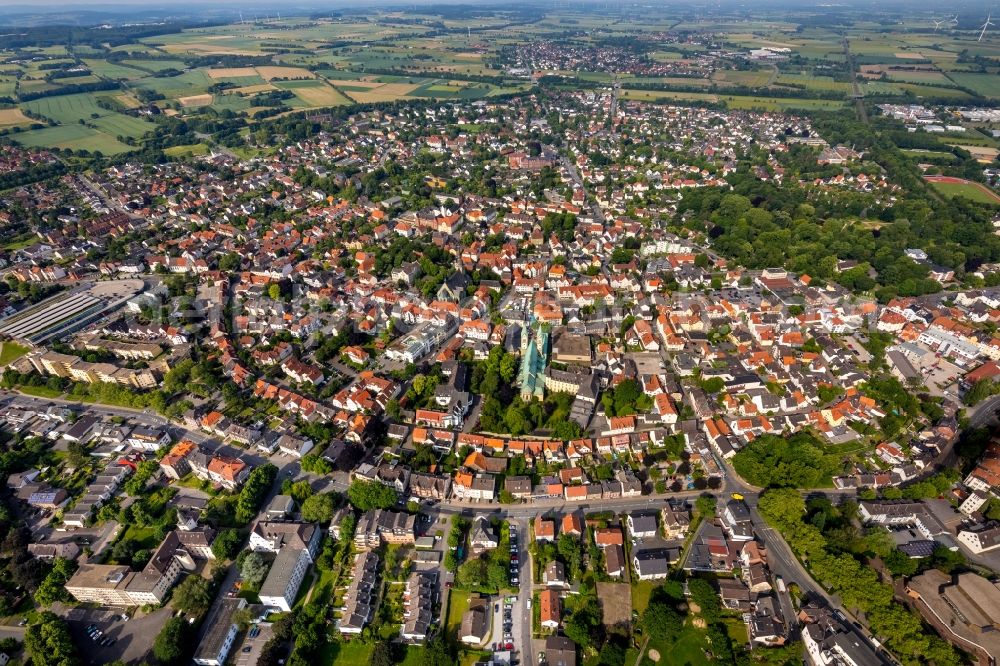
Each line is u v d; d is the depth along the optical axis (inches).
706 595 6943.9
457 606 7160.4
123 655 6683.1
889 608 6599.4
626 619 6939.0
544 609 6870.1
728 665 6294.3
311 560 7775.6
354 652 6678.2
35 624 6899.6
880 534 7509.8
